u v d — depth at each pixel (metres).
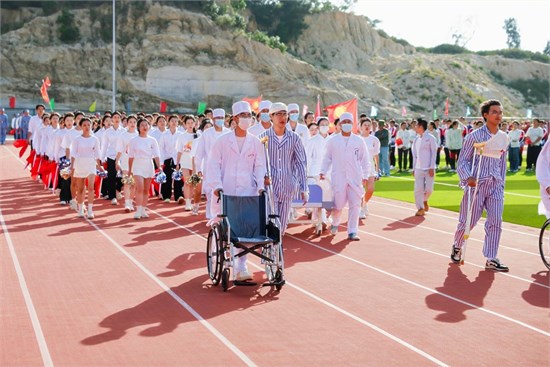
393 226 16.89
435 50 149.50
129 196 18.67
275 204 11.93
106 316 8.73
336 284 10.65
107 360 7.13
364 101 107.44
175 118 21.03
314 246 13.98
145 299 9.59
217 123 16.70
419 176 18.64
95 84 90.62
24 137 49.44
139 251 13.05
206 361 7.13
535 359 7.33
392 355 7.39
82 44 93.12
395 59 126.69
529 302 9.71
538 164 12.34
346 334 8.10
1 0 97.31
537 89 137.12
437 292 10.23
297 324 8.48
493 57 140.88
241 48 98.00
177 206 20.03
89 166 17.28
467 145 12.02
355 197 14.80
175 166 20.84
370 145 18.91
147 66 93.12
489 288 10.55
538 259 12.97
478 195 11.95
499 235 11.91
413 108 111.69
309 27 123.69
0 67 88.69
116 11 96.62
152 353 7.36
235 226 10.48
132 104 90.06
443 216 18.88
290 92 96.88
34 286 10.28
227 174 10.93
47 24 93.69
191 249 13.30
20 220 16.75
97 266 11.71
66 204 19.73
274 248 10.20
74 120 21.53
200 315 8.83
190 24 98.19
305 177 12.08
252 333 8.09
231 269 11.25
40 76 89.31
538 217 18.72
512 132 35.12
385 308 9.29
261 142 10.98
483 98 124.81
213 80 94.88
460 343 7.83
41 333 8.02
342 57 122.06
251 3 121.56
